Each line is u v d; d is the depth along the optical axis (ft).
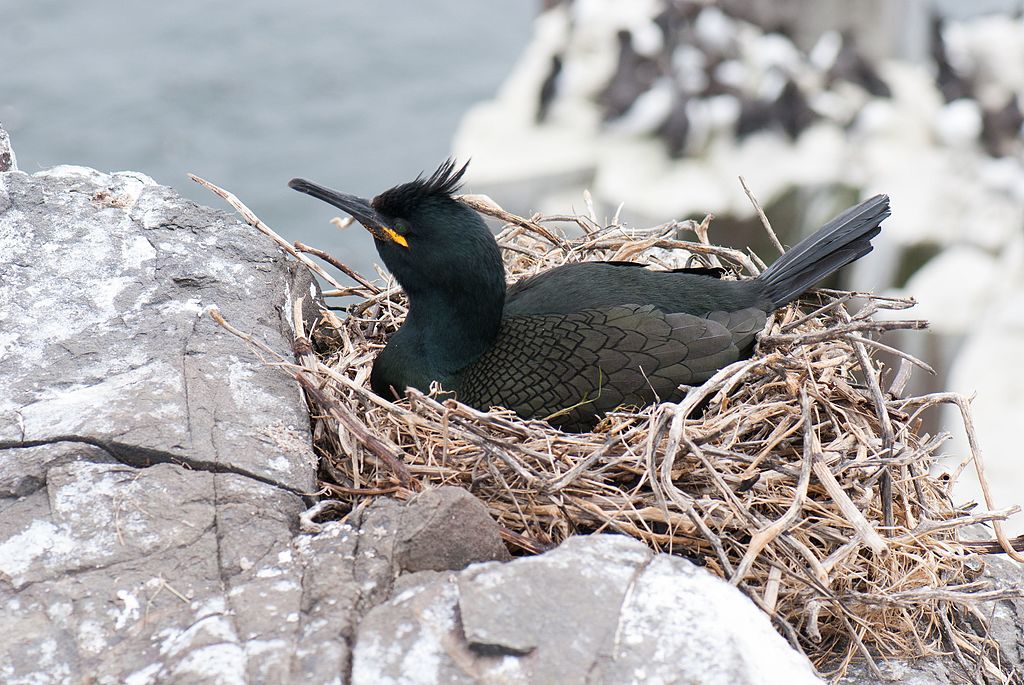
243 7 154.71
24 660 20.07
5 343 26.25
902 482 26.37
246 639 20.11
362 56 144.15
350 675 19.45
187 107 130.93
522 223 35.42
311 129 128.47
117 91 132.87
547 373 28.22
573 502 24.16
